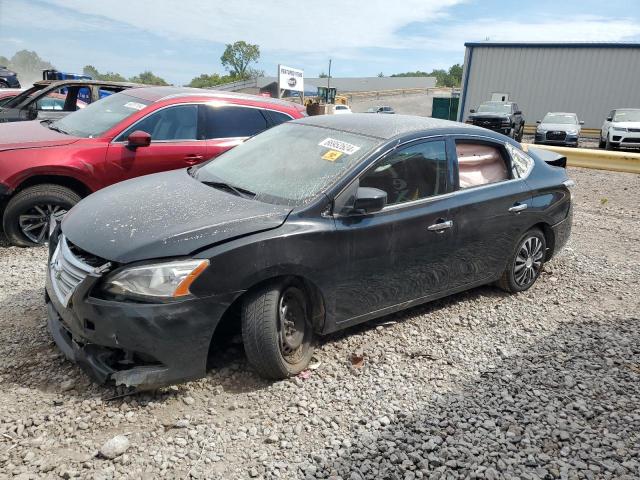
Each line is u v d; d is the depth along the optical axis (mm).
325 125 4199
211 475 2449
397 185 3689
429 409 3055
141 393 2982
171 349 2783
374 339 3844
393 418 2951
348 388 3211
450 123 4367
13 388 2947
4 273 4582
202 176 3959
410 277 3818
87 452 2533
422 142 3902
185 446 2625
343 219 3359
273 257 3004
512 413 3049
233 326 3324
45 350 3346
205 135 6137
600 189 10656
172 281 2748
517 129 23672
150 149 5762
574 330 4219
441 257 3979
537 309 4598
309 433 2783
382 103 61844
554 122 20703
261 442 2699
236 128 6371
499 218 4352
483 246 4305
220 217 3074
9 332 3537
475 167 4336
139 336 2715
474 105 31250
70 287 2871
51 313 3256
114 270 2756
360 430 2820
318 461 2572
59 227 3416
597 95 28203
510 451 2723
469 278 4328
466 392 3254
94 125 5840
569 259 6016
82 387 3002
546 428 2920
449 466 2588
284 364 3150
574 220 8008
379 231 3506
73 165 5285
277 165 3787
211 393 3057
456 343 3893
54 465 2424
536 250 4891
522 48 29203
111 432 2684
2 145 5113
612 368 3627
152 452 2564
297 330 3307
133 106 5969
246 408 2955
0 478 2311
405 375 3400
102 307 2719
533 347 3898
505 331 4141
